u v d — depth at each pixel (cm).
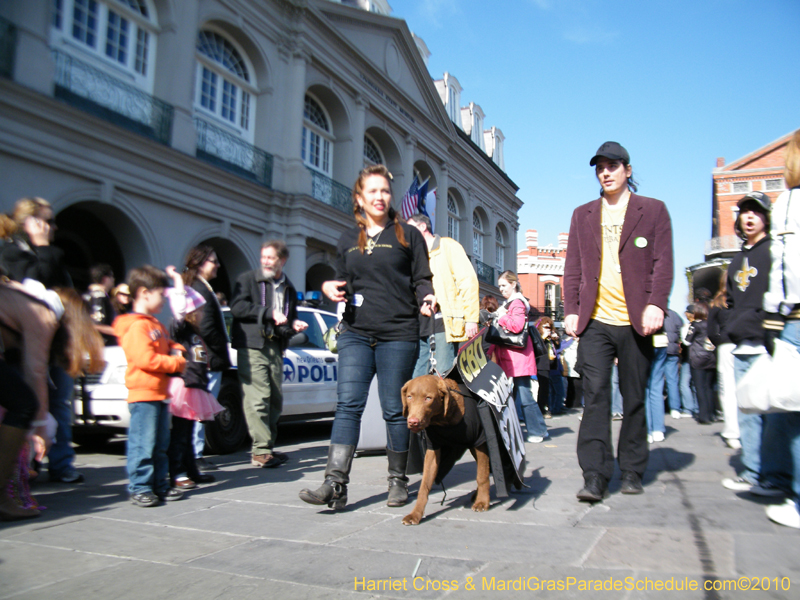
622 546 248
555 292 4366
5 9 925
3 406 305
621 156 361
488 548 251
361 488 396
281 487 411
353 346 346
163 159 1180
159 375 360
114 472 483
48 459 429
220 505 350
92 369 421
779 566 220
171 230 1223
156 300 371
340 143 1862
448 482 411
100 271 647
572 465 470
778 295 290
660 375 627
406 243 353
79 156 1025
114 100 1108
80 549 260
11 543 270
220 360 489
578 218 381
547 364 938
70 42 1084
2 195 917
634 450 365
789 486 338
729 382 559
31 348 348
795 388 267
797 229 290
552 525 286
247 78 1527
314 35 1670
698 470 435
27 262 409
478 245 3005
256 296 527
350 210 1794
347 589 209
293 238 1538
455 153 2627
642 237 353
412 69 2262
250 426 510
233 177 1350
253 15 1479
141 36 1224
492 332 626
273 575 224
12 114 923
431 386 284
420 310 349
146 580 221
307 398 714
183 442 408
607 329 360
